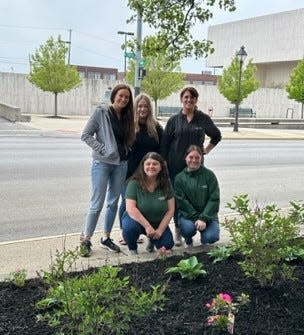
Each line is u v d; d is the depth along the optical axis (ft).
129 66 120.67
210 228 18.12
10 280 13.43
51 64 116.88
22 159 45.55
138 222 17.12
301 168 47.85
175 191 18.49
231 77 130.11
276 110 172.76
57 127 86.69
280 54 212.02
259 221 14.14
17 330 10.62
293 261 15.67
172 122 19.44
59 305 11.42
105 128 17.49
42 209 26.27
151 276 14.28
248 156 56.95
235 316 11.72
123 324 9.57
